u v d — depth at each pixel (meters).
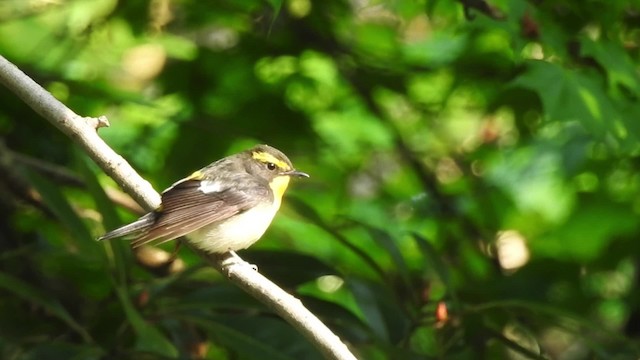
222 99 14.20
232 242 9.16
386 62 14.31
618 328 14.54
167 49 13.61
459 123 16.22
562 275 14.48
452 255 14.56
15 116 13.28
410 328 10.56
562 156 14.38
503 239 15.53
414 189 16.08
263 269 10.49
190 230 8.75
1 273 9.86
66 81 12.55
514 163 15.16
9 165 12.09
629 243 14.62
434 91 14.52
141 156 14.00
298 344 9.91
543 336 13.55
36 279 12.01
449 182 15.70
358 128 15.44
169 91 14.12
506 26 10.44
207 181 9.49
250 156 10.40
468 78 13.84
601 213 14.78
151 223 8.67
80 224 9.93
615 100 11.01
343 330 10.66
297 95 14.66
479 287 11.45
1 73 8.20
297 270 10.49
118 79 13.93
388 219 15.20
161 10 12.93
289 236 13.89
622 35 12.44
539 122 13.84
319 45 13.77
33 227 12.89
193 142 13.84
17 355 9.97
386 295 10.69
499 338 10.75
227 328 9.95
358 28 14.71
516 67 13.13
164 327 10.45
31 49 13.52
